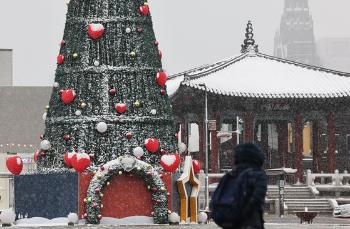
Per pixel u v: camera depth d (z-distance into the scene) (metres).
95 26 69.44
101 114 68.75
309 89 158.62
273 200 140.62
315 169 161.38
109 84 69.38
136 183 68.19
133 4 70.69
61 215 68.31
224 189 25.83
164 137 70.00
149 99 69.81
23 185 70.62
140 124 69.12
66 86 70.19
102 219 67.50
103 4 70.31
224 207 25.52
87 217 67.12
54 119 70.31
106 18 70.06
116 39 70.00
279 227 84.12
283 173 139.50
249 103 156.25
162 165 67.75
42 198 69.50
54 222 68.31
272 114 159.00
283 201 137.88
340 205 138.12
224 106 155.62
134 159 67.19
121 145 68.38
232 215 25.45
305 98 156.62
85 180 67.44
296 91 157.62
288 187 149.12
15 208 71.00
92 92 69.31
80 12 70.56
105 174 66.94
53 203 68.88
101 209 67.56
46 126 71.50
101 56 69.75
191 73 168.38
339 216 129.38
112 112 68.88
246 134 157.12
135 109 69.25
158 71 70.75
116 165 66.94
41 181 69.62
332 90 158.75
